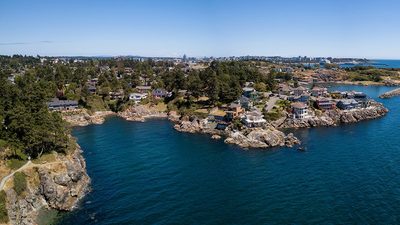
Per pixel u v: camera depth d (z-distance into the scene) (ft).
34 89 400.47
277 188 307.78
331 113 604.08
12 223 240.53
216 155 415.03
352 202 276.62
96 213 266.57
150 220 253.85
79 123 604.08
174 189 309.42
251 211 265.54
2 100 378.12
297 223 246.47
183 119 609.83
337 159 384.68
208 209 269.64
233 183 321.93
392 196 285.64
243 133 487.20
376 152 406.21
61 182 286.66
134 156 409.90
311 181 321.93
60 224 252.83
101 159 398.21
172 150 436.76
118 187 315.17
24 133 318.65
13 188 258.98
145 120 647.15
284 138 469.16
